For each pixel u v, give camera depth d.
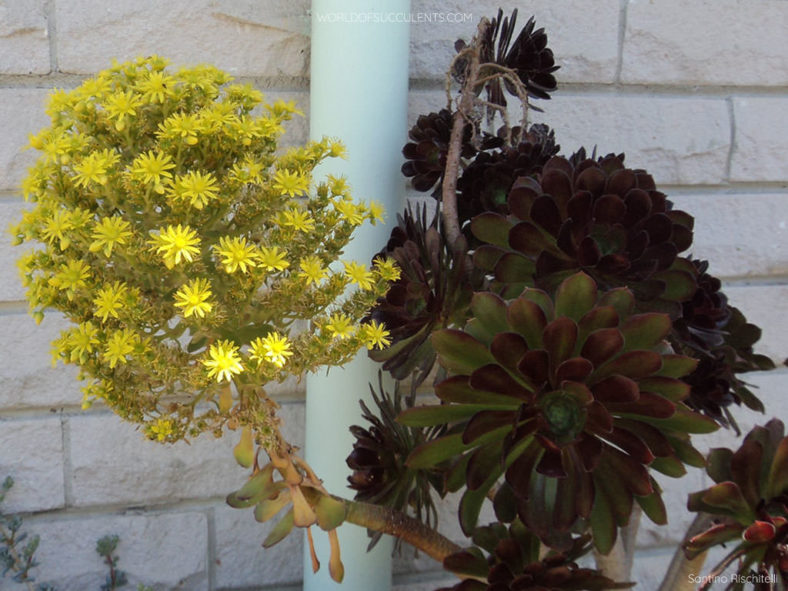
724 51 0.89
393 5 0.73
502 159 0.63
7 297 0.78
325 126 0.74
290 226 0.48
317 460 0.79
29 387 0.79
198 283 0.46
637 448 0.51
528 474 0.52
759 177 0.92
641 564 0.95
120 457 0.82
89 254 0.48
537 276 0.55
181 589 0.85
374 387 0.78
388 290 0.56
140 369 0.50
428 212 0.84
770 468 0.57
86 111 0.48
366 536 0.79
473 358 0.52
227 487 0.85
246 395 0.51
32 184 0.47
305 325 0.81
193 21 0.78
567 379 0.50
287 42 0.80
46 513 0.82
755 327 0.68
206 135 0.47
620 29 0.86
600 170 0.55
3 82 0.76
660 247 0.56
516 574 0.61
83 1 0.76
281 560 0.87
